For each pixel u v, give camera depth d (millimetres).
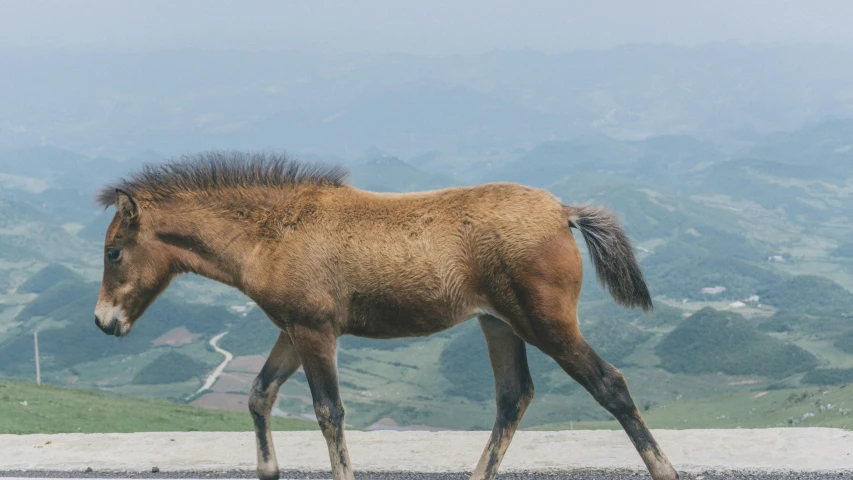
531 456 8047
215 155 7762
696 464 7480
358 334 7246
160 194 7609
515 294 6746
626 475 7457
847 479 6891
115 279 7621
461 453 8312
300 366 7621
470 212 6867
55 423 21578
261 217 7289
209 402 167125
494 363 7309
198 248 7492
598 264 7023
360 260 6930
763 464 7398
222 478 7938
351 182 7609
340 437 6945
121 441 9461
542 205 6855
